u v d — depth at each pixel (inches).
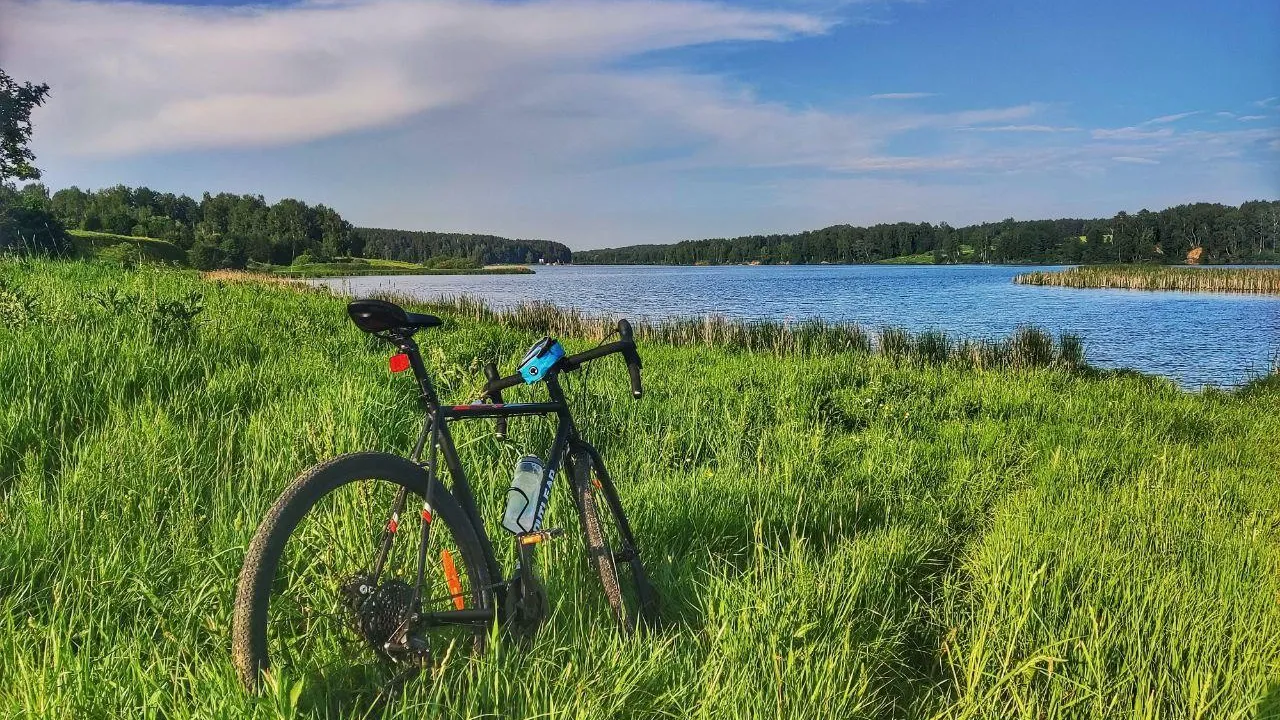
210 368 250.8
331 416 184.7
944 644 124.1
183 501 142.9
